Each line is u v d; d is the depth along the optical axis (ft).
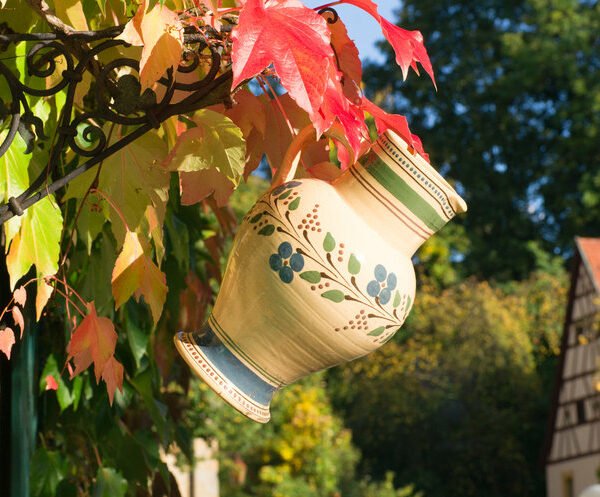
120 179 3.69
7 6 3.54
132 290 3.68
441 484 56.39
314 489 40.19
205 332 3.45
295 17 2.75
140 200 3.70
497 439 56.13
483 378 56.70
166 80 3.31
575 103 74.64
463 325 56.95
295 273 3.22
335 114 3.08
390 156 3.28
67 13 3.37
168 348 6.22
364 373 56.90
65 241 5.00
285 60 2.67
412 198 3.28
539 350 59.88
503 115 76.59
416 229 3.33
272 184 3.63
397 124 3.49
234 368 3.38
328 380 57.16
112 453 5.76
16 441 4.78
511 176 76.95
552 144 76.79
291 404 39.93
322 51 2.69
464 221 74.23
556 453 50.11
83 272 5.15
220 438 25.71
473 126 76.84
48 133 3.90
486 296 58.54
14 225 3.43
